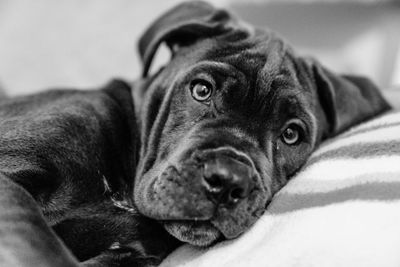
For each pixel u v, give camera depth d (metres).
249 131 0.42
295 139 0.45
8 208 0.32
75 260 0.33
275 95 0.43
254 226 0.37
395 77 0.90
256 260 0.33
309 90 0.47
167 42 0.51
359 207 0.32
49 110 0.43
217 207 0.36
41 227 0.33
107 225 0.42
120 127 0.45
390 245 0.30
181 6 0.52
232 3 0.94
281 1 0.95
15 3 0.87
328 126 0.50
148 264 0.42
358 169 0.36
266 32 0.50
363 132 0.42
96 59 0.84
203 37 0.48
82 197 0.41
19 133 0.40
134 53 0.84
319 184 0.37
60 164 0.40
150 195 0.39
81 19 0.86
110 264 0.40
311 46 0.92
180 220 0.38
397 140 0.37
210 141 0.39
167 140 0.42
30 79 0.82
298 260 0.31
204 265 0.36
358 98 0.50
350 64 0.91
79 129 0.42
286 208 0.37
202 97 0.43
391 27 0.93
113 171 0.43
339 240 0.31
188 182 0.37
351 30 0.93
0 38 0.84
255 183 0.38
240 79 0.43
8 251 0.31
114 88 0.50
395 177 0.33
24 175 0.38
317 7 0.94
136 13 0.87
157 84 0.47
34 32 0.85
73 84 0.82
